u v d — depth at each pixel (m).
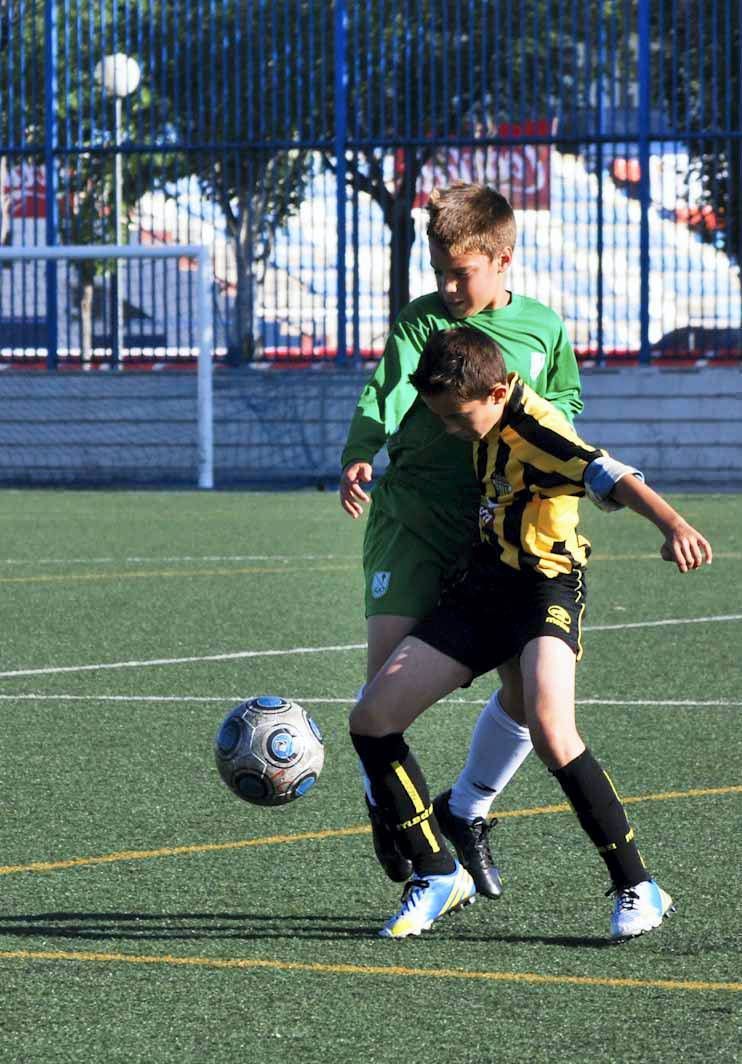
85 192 65.88
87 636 27.36
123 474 62.94
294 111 64.06
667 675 23.59
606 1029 10.30
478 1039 10.14
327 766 18.31
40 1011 10.70
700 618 29.05
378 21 62.25
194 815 16.03
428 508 13.35
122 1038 10.20
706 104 60.91
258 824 15.71
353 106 62.72
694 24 60.50
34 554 39.31
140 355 65.81
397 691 12.38
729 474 59.53
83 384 63.03
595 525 46.06
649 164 60.91
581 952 11.89
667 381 59.78
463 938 12.27
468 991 11.05
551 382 13.91
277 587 33.50
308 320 67.50
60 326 68.44
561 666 12.15
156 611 30.16
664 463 59.91
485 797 13.41
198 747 19.11
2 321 68.50
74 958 11.81
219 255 67.00
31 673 23.94
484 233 13.27
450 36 62.38
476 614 12.55
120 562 37.72
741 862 14.16
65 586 33.62
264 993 11.05
